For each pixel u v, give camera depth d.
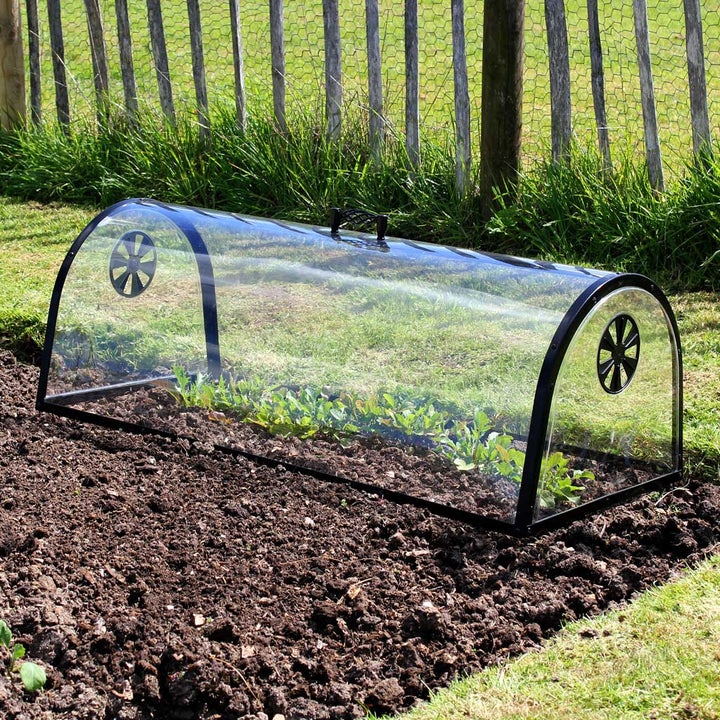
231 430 4.07
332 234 4.19
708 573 3.24
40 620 2.95
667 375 3.64
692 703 2.54
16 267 6.46
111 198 8.23
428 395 3.54
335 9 7.32
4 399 4.66
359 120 7.55
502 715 2.56
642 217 6.25
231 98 8.58
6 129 9.16
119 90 10.24
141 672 2.82
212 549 3.45
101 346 4.36
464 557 3.36
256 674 2.80
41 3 12.84
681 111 9.85
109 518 3.62
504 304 3.46
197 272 4.22
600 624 2.99
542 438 3.18
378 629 3.01
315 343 3.88
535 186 6.66
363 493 3.73
